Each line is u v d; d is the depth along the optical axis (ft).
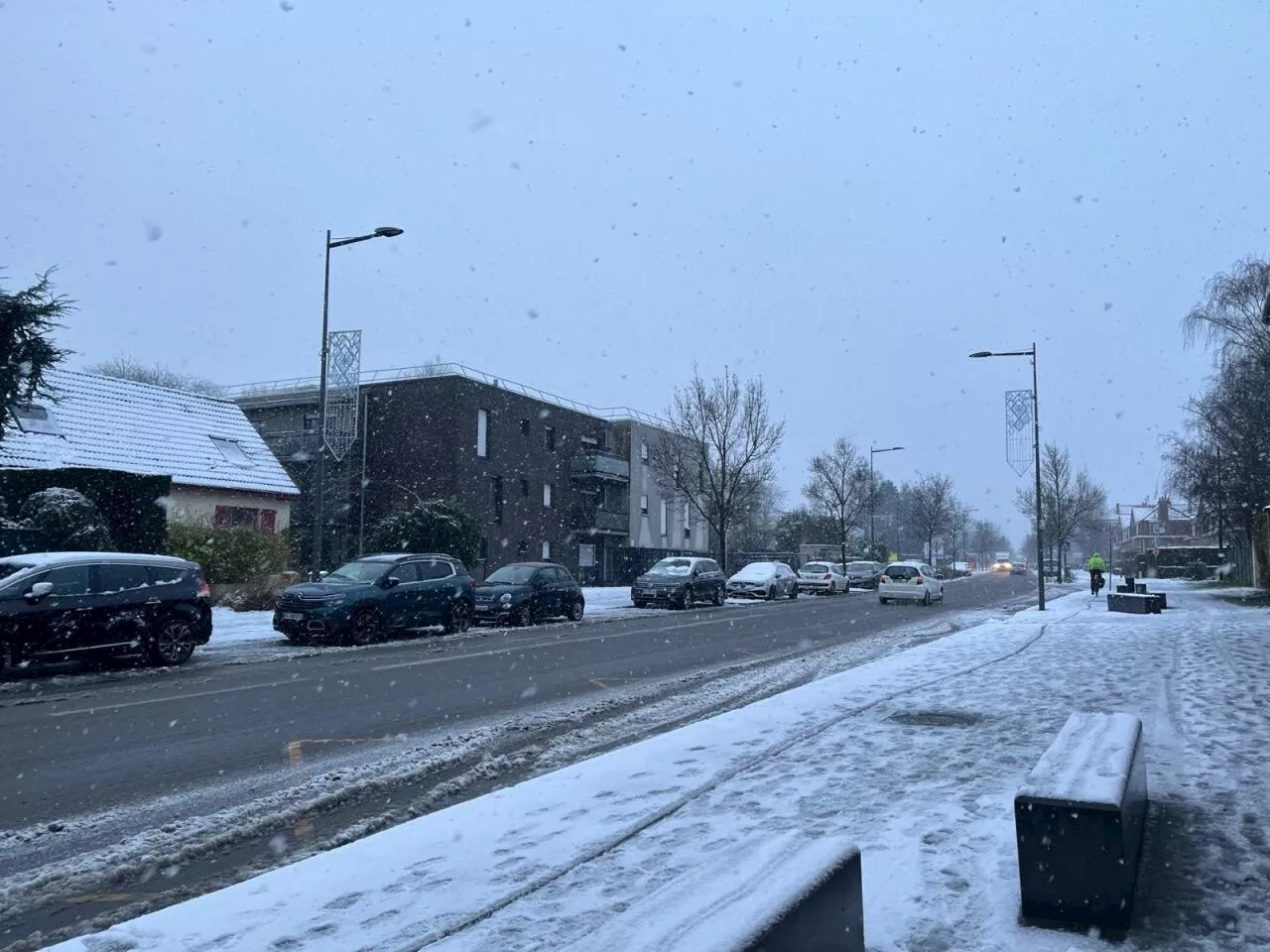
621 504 161.27
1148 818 17.71
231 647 55.26
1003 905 13.48
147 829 20.03
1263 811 18.06
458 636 63.77
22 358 53.42
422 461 124.36
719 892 9.53
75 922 15.16
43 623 41.93
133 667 46.14
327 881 14.76
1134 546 353.51
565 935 12.26
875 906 13.41
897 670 39.83
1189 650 45.83
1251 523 109.29
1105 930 12.62
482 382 129.70
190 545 71.92
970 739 25.08
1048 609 89.10
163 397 105.40
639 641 61.11
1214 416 101.86
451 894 14.02
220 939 12.59
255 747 28.17
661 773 21.76
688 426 135.85
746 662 49.55
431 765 25.77
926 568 113.70
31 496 61.05
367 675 43.60
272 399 138.41
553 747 28.35
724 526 135.23
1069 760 14.52
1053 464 203.92
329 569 119.14
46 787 23.45
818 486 185.78
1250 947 12.19
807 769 21.85
